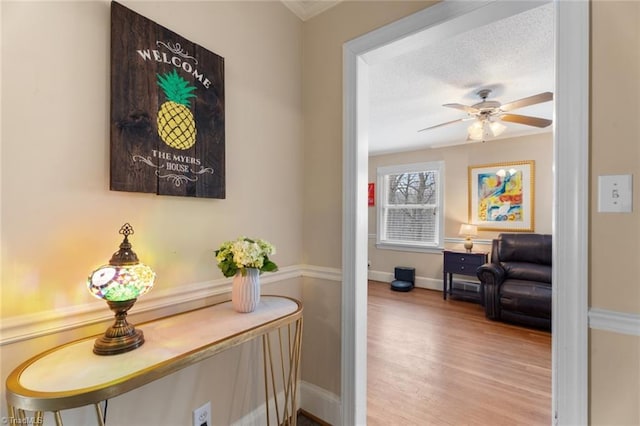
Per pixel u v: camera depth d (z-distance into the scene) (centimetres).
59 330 96
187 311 129
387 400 197
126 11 110
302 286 190
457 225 484
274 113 174
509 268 371
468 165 474
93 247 103
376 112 338
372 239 570
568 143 106
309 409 181
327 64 179
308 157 189
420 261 515
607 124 100
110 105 107
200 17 138
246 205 158
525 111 341
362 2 164
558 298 108
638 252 95
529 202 426
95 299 104
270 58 172
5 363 86
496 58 223
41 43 93
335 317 174
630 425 97
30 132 91
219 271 145
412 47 157
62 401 68
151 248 119
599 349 101
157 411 119
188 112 129
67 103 98
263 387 163
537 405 192
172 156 123
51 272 95
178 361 86
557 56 108
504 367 241
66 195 97
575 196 104
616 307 98
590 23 103
